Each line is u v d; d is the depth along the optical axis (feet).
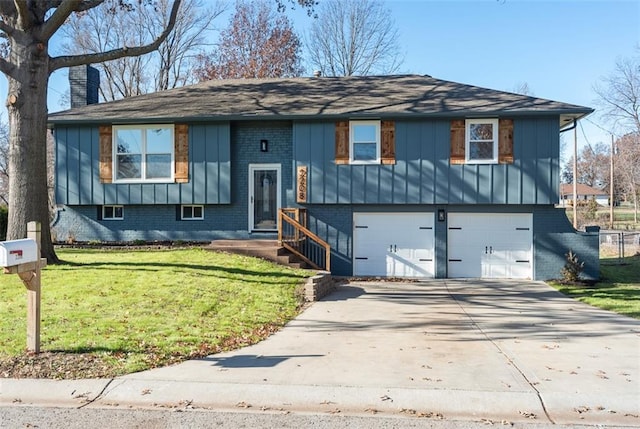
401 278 53.67
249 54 128.16
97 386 18.11
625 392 17.87
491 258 54.03
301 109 55.36
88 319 25.79
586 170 259.19
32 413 16.29
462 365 21.16
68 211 58.54
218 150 55.62
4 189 112.06
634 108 130.11
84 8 43.04
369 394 17.69
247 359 21.72
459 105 53.98
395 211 54.85
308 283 38.17
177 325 25.98
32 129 39.29
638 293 43.78
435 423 15.64
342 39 129.08
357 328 28.60
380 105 55.36
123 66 124.67
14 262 19.44
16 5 37.63
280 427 15.31
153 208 57.57
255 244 50.85
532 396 17.43
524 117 52.54
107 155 56.90
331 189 54.54
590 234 52.31
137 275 36.09
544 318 32.27
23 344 21.74
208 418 15.97
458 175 53.26
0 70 38.65
